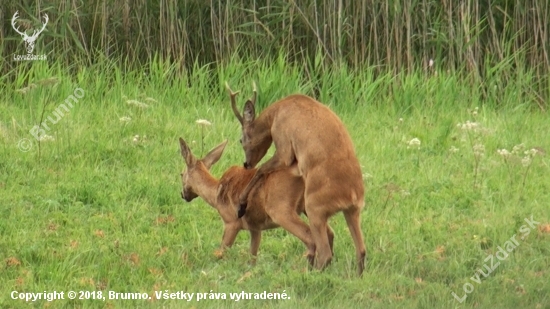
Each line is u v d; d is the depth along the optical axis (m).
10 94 33.66
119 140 29.02
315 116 19.98
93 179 25.92
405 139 30.39
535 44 36.75
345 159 19.56
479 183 26.45
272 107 21.00
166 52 36.28
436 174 27.09
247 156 21.45
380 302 18.48
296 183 20.17
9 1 36.03
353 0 36.56
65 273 19.91
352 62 36.50
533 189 26.08
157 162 27.61
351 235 20.59
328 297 18.78
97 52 35.91
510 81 35.81
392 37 36.25
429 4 36.62
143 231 22.81
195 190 22.06
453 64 36.09
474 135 30.59
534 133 31.75
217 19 36.53
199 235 22.33
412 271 20.48
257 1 37.25
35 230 22.39
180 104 33.59
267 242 22.25
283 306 18.19
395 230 23.00
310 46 36.84
